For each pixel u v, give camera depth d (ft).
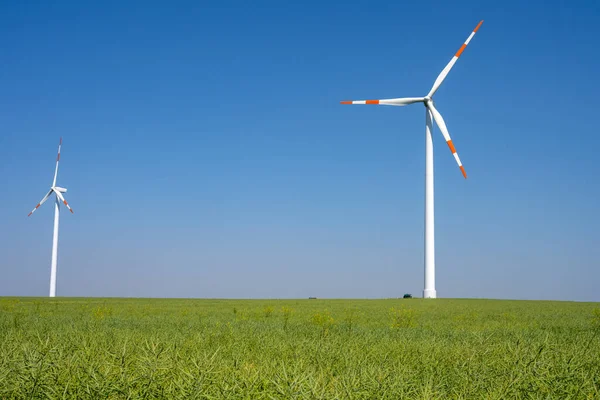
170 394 18.71
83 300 255.09
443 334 64.28
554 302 262.88
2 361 21.53
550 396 20.38
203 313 126.41
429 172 232.12
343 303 229.04
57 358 23.09
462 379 23.52
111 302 222.28
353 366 27.68
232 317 108.99
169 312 133.49
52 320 84.99
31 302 206.80
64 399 18.34
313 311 144.25
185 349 33.76
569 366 24.17
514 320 106.11
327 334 58.44
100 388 18.79
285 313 111.96
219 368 22.16
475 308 178.50
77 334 46.09
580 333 64.28
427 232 239.09
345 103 214.28
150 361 21.12
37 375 19.61
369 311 149.07
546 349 28.91
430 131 229.25
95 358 25.29
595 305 222.07
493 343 41.63
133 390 18.80
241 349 37.47
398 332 66.03
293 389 18.30
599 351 34.73
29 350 24.04
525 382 22.29
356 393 18.65
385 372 22.27
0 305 146.41
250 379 19.74
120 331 58.49
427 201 235.40
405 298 324.19
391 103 215.72
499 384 22.43
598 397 20.68
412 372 25.25
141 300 269.64
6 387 19.07
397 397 19.11
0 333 53.83
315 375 24.25
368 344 44.86
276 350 37.29
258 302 243.40
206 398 18.53
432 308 176.96
